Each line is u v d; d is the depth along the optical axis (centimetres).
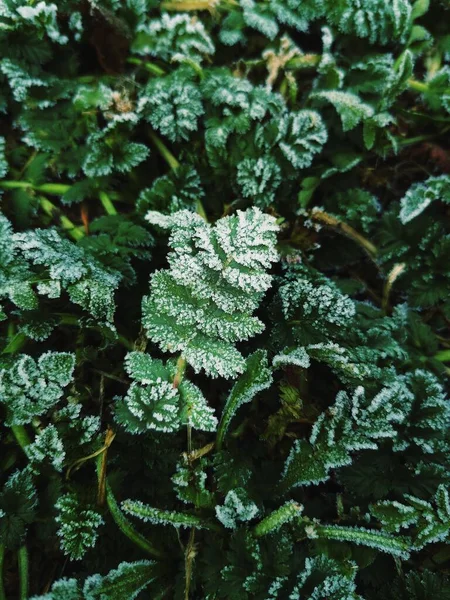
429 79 29
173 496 22
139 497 22
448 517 21
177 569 22
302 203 26
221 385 25
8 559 22
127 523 21
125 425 22
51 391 22
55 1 26
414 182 29
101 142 26
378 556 22
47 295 23
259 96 26
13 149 27
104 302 22
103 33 27
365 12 27
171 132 26
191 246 22
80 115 27
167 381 22
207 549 21
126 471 22
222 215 27
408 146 29
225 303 21
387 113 27
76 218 27
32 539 22
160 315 22
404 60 26
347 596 20
